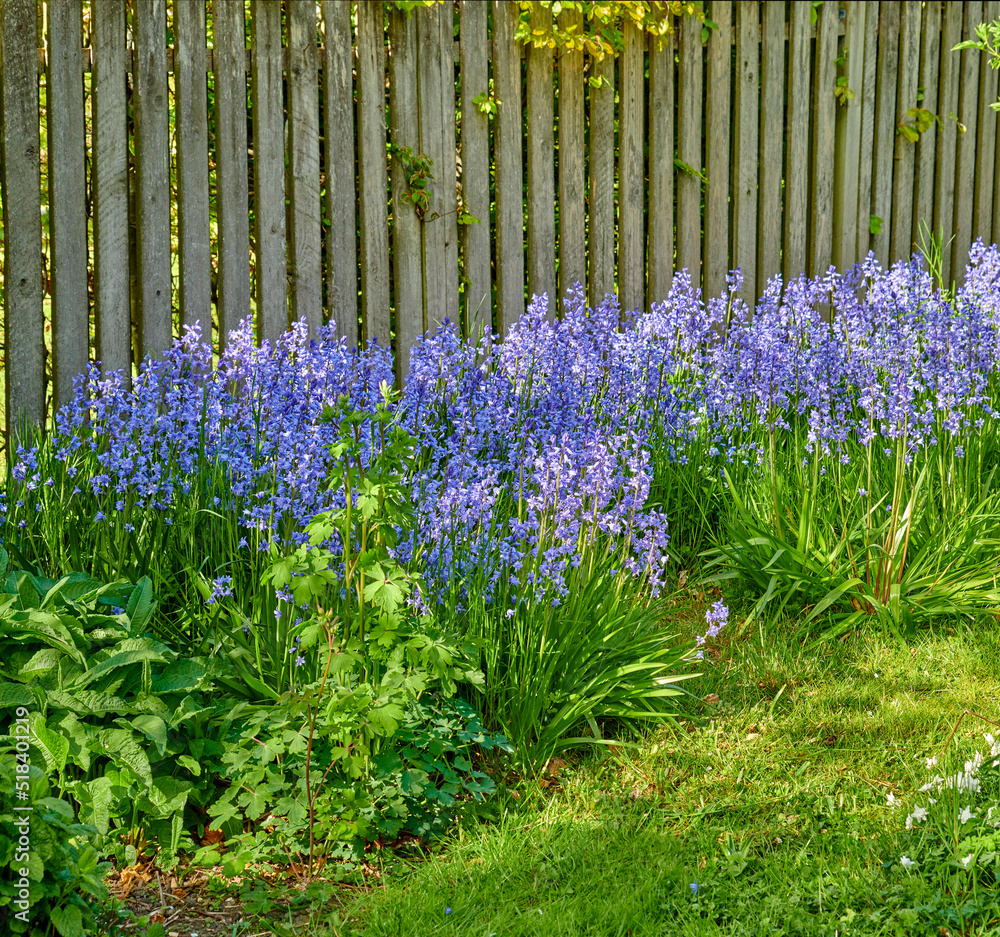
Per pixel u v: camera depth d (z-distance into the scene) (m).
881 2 7.21
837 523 5.03
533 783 3.48
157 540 4.12
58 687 3.16
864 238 7.41
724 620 4.13
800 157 7.14
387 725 3.01
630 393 5.46
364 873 3.12
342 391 4.77
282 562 3.08
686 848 3.12
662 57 6.59
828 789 3.40
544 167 6.36
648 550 4.46
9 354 5.06
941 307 5.50
